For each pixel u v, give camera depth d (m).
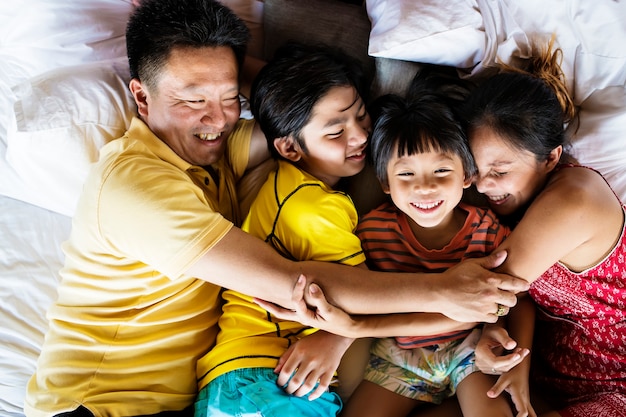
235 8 1.48
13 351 1.40
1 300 1.46
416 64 1.35
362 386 1.32
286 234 1.22
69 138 1.31
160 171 1.13
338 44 1.44
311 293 1.09
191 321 1.23
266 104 1.26
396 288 1.11
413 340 1.28
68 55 1.48
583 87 1.29
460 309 1.11
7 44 1.51
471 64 1.32
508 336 1.18
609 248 1.18
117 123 1.33
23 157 1.35
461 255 1.26
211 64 1.15
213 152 1.26
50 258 1.51
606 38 1.22
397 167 1.20
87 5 1.46
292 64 1.23
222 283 1.11
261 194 1.29
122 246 1.11
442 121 1.18
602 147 1.27
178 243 1.07
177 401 1.21
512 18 1.26
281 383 1.15
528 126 1.15
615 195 1.20
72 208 1.43
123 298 1.18
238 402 1.13
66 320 1.19
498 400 1.19
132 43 1.17
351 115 1.23
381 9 1.30
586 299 1.24
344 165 1.27
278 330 1.21
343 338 1.20
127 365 1.17
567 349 1.31
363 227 1.33
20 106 1.32
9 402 1.38
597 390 1.26
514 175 1.18
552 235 1.11
